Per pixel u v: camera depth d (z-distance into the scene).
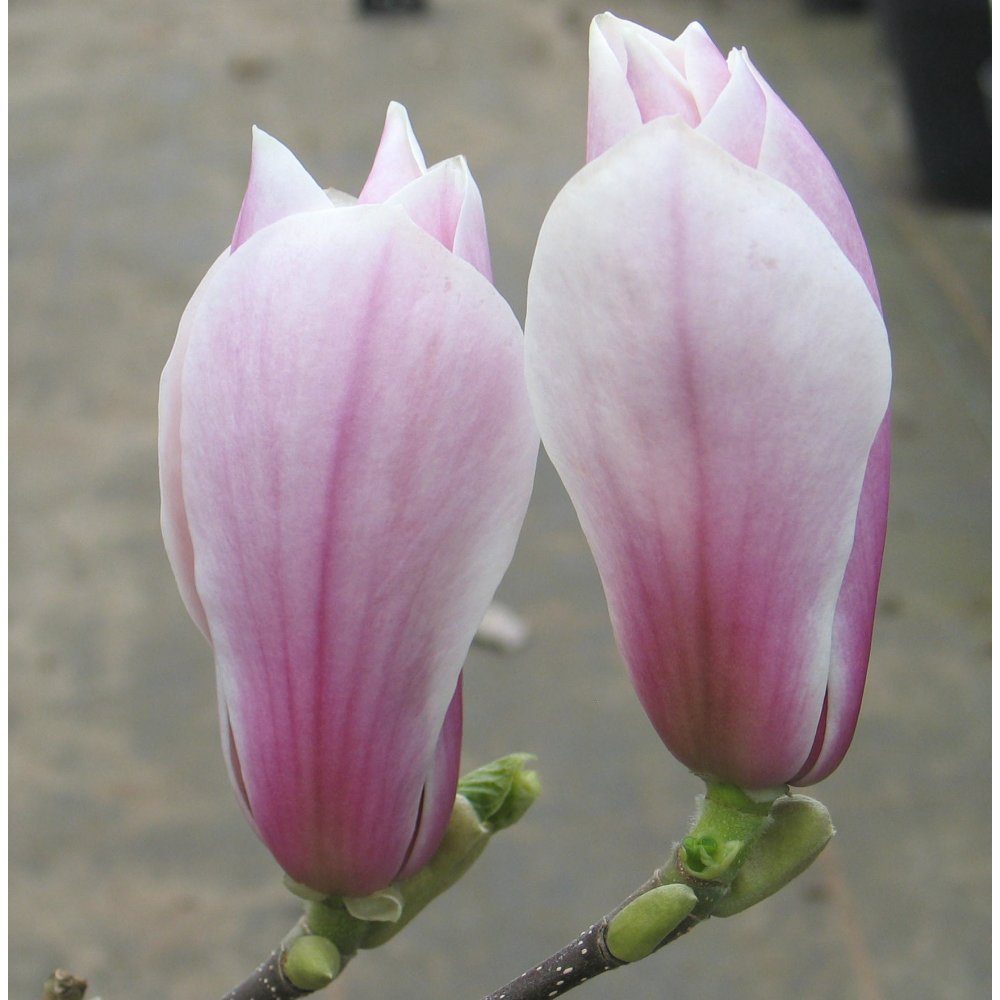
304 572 0.37
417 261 0.36
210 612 0.38
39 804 1.59
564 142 3.27
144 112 3.51
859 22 4.12
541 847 1.51
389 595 0.38
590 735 1.66
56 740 1.68
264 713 0.39
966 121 2.82
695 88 0.37
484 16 4.27
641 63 0.37
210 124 3.43
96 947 1.42
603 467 0.37
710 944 1.41
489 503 0.37
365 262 0.36
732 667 0.38
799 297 0.36
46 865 1.52
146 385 2.39
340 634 0.38
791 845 0.40
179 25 4.22
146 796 1.61
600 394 0.36
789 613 0.37
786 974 1.37
